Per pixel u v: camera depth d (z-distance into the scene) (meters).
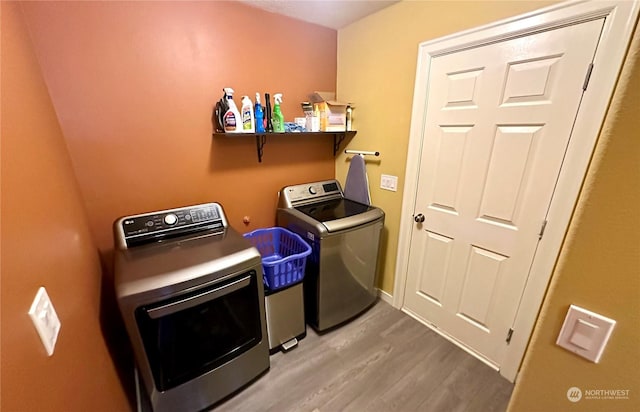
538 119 1.28
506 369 1.59
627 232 0.44
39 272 0.63
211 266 1.25
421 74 1.70
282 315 1.74
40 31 1.19
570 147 1.20
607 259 0.47
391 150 2.01
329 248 1.76
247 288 1.39
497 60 1.36
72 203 1.14
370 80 2.05
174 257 1.31
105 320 1.26
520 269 1.45
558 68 1.18
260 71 1.90
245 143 1.97
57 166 1.04
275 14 1.89
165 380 1.24
